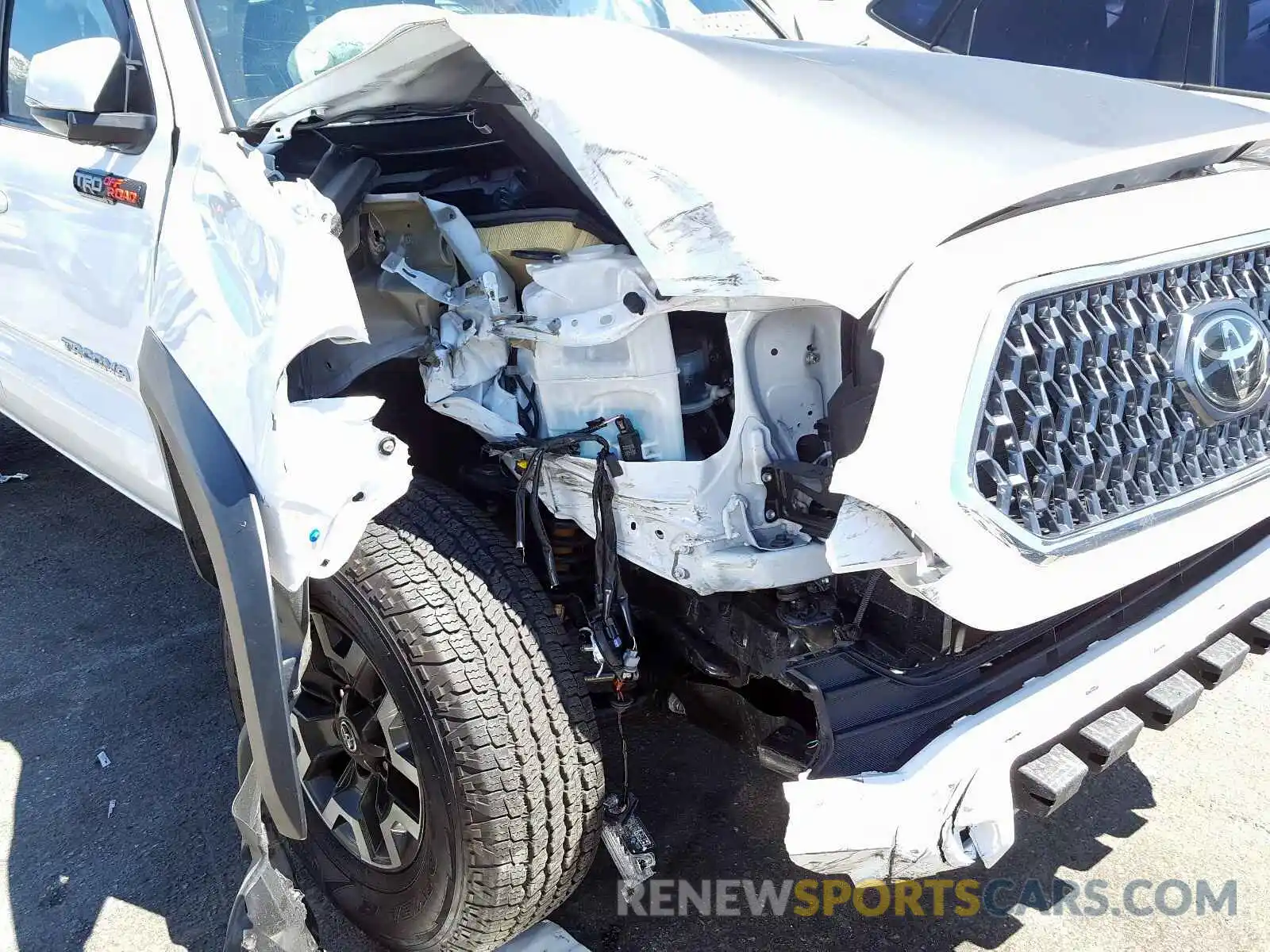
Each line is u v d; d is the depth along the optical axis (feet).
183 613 11.85
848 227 5.53
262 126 7.89
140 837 8.66
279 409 6.02
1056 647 6.41
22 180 9.53
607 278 6.35
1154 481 5.98
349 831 7.48
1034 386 5.44
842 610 6.42
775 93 6.70
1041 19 15.94
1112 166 6.01
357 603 6.49
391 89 7.47
